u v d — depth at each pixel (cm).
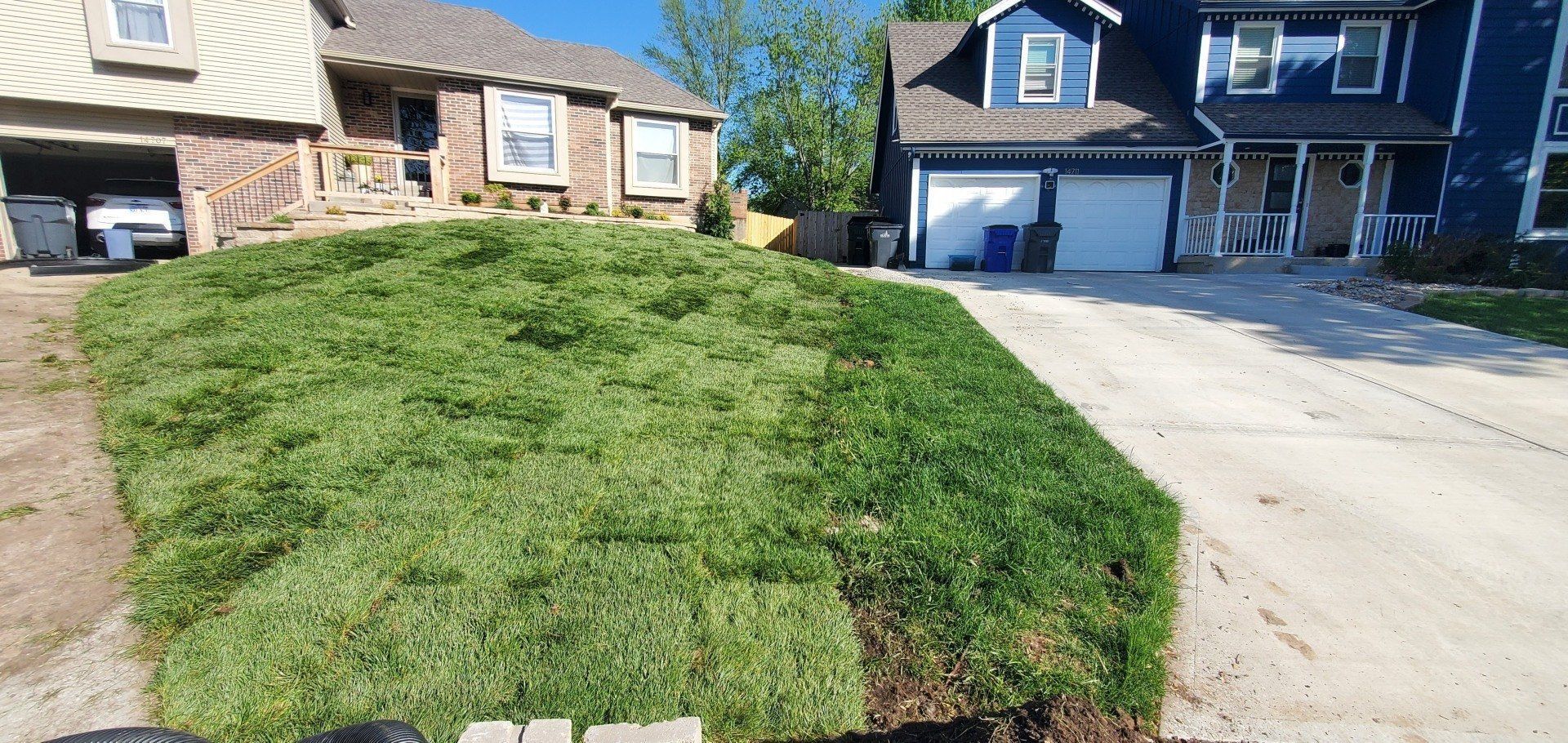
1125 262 1564
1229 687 242
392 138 1444
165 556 289
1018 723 213
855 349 645
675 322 688
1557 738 221
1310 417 519
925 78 1753
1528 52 1360
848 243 1989
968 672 241
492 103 1373
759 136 3403
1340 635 271
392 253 861
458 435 411
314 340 567
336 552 292
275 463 370
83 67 1126
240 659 233
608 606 262
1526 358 686
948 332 721
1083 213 1546
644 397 491
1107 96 1647
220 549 295
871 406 491
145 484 347
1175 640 266
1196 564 318
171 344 554
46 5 1098
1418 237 1461
